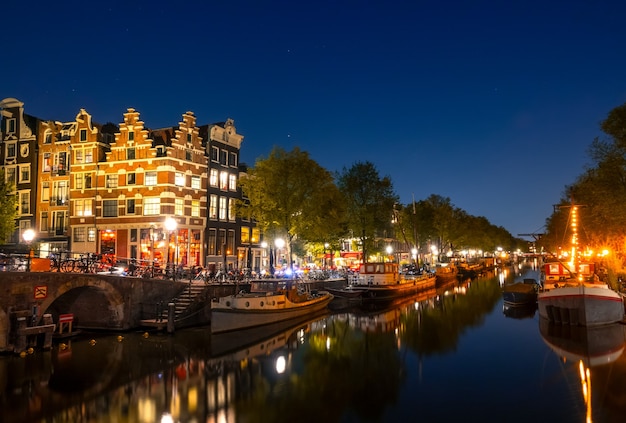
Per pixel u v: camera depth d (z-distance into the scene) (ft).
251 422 51.21
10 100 169.07
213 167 168.55
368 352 83.10
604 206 110.52
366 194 180.86
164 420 51.85
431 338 94.94
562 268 123.44
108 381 65.21
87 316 100.94
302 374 69.21
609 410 53.21
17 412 54.03
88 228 156.56
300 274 157.58
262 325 106.63
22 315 78.84
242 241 179.93
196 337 94.48
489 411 54.03
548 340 88.99
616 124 105.19
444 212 278.46
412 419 52.24
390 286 158.51
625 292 123.03
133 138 154.61
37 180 164.14
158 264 134.62
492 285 224.53
